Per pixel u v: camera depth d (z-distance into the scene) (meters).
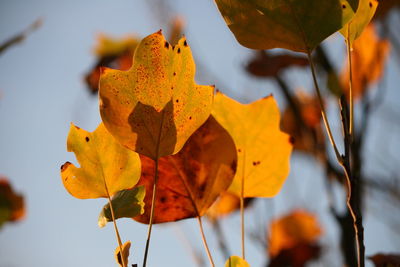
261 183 1.60
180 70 1.52
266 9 1.53
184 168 1.58
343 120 1.50
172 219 1.57
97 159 1.54
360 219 1.49
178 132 1.51
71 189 1.53
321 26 1.52
